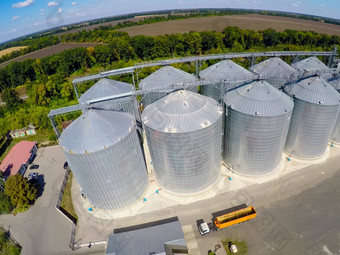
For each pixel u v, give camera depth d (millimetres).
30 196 47719
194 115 38750
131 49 128000
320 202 43062
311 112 45969
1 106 99562
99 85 55625
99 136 36938
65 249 39438
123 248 35250
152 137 40281
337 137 55500
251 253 35938
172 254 35125
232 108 43250
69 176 55125
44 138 72562
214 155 43188
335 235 37656
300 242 36969
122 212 44156
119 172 39781
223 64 62281
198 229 39969
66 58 120312
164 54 131625
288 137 52562
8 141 73562
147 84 60969
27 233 43062
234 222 39062
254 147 44438
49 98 93688
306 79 48781
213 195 45781
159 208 44188
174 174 43094
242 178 49094
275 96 42594
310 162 51969
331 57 72875
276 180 48062
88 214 44750
